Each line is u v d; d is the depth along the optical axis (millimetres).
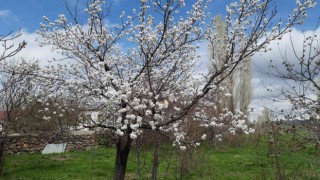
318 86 7051
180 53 8195
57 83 8406
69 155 17906
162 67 8422
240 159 15516
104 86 7570
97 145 20672
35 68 8844
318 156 10797
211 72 8141
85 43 8312
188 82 8430
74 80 8367
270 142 8945
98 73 7258
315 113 7414
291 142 9094
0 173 12828
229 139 20156
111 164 15328
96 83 7887
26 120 11578
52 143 18906
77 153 18734
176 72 8438
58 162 15695
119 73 8398
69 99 8562
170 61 8391
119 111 6938
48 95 8734
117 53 8805
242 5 6758
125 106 7348
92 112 8469
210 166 12961
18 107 11828
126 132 7617
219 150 18625
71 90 8383
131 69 8625
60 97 8664
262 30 6398
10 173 13250
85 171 13719
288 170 11133
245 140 20500
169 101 8117
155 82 8164
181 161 11789
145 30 7945
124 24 8445
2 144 12641
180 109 7977
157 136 9812
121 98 6820
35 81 8930
